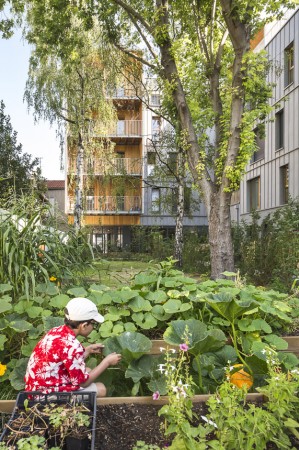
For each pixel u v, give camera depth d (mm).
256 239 12578
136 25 11281
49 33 12352
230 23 8953
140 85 20266
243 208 24625
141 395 3369
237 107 9281
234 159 9344
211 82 10781
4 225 4590
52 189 40625
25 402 2332
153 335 4145
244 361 3418
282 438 2365
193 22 11320
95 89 19016
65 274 4812
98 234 32156
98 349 3316
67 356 2660
